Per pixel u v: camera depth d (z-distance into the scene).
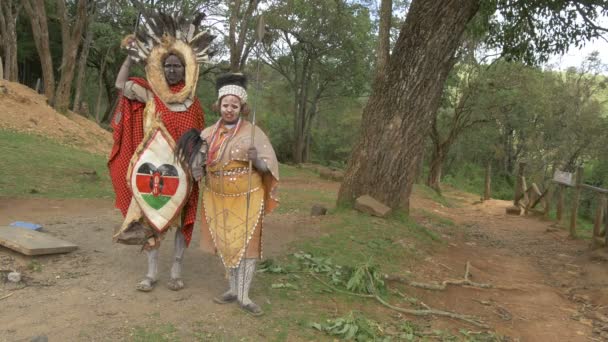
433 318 5.59
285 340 4.27
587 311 6.79
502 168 42.09
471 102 27.22
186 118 4.90
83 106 27.92
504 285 7.51
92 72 43.69
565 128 34.31
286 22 27.58
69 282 4.95
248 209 4.52
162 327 4.16
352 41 30.23
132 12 25.38
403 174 9.59
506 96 26.94
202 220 4.80
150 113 4.81
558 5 10.75
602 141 32.97
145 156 4.69
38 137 18.11
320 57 33.62
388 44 9.75
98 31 28.69
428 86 9.43
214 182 4.58
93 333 3.96
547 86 33.03
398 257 7.57
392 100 9.48
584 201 27.92
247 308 4.63
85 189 11.49
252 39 23.14
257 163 4.45
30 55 34.47
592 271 8.78
